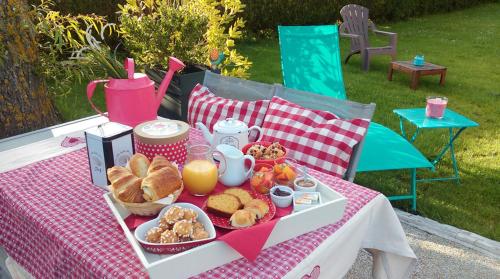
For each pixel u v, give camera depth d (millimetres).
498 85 5422
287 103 1935
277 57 6688
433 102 2906
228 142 1554
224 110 2061
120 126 1403
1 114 2582
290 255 1064
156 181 1114
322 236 1149
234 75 3773
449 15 11055
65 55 4121
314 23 8867
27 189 1358
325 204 1153
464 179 3107
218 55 3115
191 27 3125
